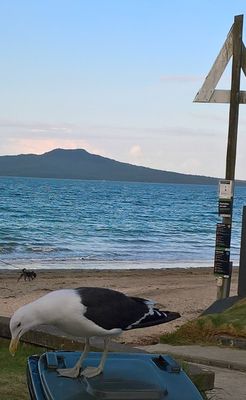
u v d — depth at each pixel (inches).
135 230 2128.4
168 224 2458.2
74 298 123.7
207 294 745.0
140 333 447.5
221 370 300.5
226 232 442.3
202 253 1514.5
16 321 123.3
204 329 370.9
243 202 5024.6
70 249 1492.4
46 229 1999.3
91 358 134.8
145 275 1019.9
